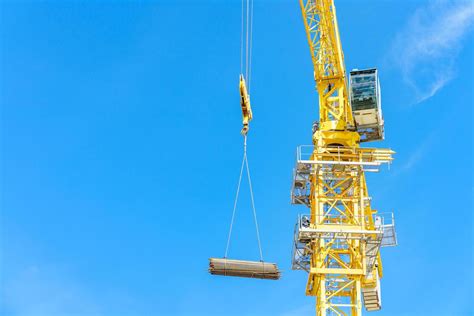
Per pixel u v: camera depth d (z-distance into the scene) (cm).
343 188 8206
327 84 8669
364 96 8106
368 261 8131
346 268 7812
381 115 8375
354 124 8356
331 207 8025
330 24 8506
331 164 8025
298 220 7931
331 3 8488
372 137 8544
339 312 7700
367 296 8681
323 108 8600
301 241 8019
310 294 8250
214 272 7125
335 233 7819
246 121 7875
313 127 8700
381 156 8206
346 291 8044
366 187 8512
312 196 8238
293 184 8312
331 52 8588
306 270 8219
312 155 8256
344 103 8538
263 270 7144
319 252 7856
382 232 7744
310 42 8594
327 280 7869
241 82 7794
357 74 8212
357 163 8006
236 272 7119
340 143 8362
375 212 8631
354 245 7944
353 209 8056
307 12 8575
